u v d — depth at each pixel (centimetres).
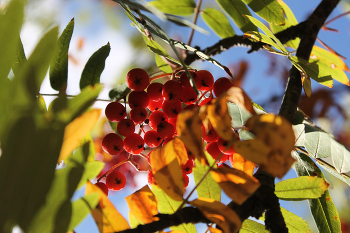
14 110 32
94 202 33
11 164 31
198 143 34
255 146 34
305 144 39
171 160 35
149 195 36
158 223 34
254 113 34
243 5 47
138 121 39
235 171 34
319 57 48
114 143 39
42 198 32
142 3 34
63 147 33
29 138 32
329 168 39
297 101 41
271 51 41
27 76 33
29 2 33
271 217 36
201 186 36
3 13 33
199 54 37
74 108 33
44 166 32
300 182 38
